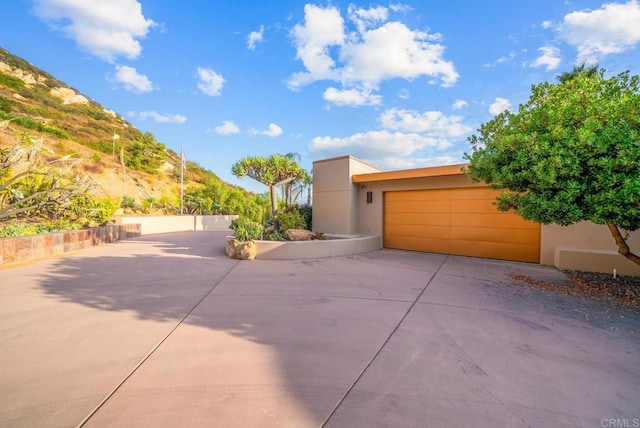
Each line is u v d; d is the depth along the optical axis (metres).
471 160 6.73
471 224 9.56
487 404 2.31
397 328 3.83
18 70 46.66
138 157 34.88
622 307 4.71
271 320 4.07
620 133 4.23
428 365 2.91
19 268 7.07
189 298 5.00
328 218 12.09
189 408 2.21
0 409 2.16
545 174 4.78
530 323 4.02
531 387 2.55
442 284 6.05
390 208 11.32
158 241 13.12
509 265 8.14
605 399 2.40
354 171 11.78
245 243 8.58
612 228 5.75
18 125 24.67
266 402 2.30
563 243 8.00
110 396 2.35
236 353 3.11
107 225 13.03
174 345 3.28
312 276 6.63
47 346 3.20
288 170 11.84
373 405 2.28
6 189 9.27
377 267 7.70
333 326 3.88
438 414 2.19
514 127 5.89
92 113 47.25
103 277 6.33
